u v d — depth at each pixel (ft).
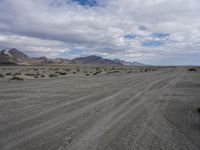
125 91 47.26
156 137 17.46
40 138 16.92
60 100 35.24
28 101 34.19
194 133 18.57
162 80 78.48
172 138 17.25
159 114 25.71
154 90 49.03
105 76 107.65
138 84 63.57
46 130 18.99
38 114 25.09
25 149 14.73
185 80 76.59
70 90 48.88
